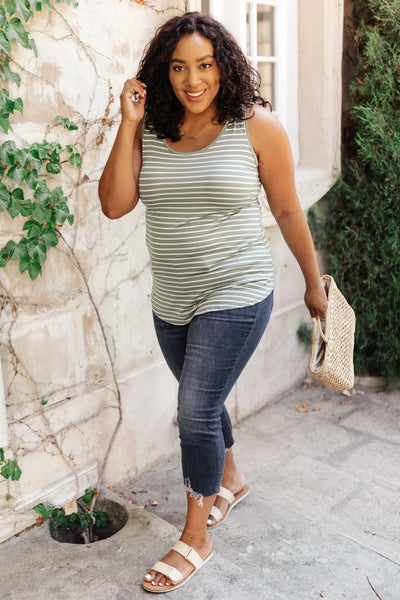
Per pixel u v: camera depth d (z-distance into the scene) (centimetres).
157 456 296
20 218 225
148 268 274
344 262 359
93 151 243
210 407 205
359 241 355
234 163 194
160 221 204
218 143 195
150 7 251
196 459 209
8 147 211
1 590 215
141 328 276
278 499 268
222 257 203
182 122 197
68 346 249
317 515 258
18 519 242
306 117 351
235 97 192
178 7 262
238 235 202
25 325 233
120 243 260
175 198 198
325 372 222
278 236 338
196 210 198
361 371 370
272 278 214
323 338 222
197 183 194
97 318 257
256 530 248
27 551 234
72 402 254
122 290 265
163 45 187
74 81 231
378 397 363
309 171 348
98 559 229
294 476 285
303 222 216
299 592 216
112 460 274
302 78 347
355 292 361
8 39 203
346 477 284
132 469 285
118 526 259
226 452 254
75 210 241
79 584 217
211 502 219
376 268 349
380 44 330
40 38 218
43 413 245
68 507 250
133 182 205
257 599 210
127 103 195
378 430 325
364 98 345
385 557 234
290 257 350
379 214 343
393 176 335
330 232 363
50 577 221
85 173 242
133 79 198
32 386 240
